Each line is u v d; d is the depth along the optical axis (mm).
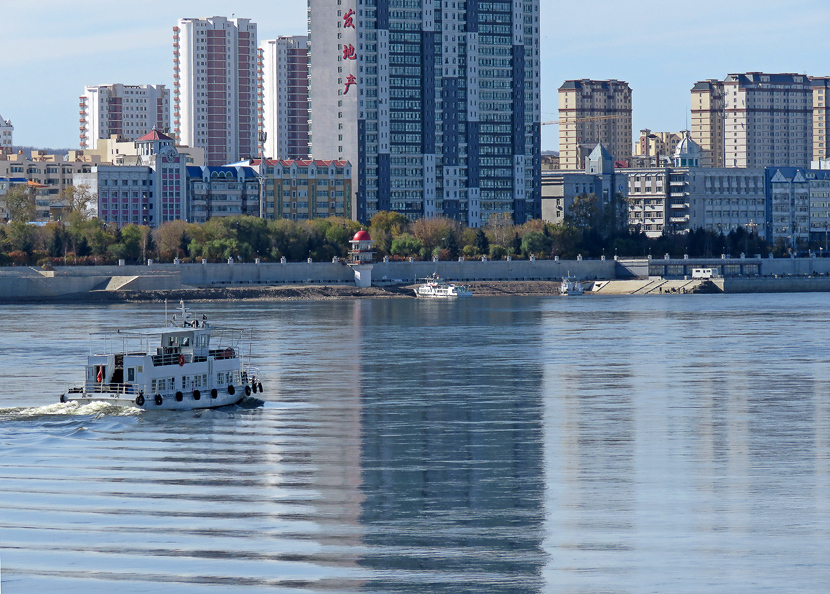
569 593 170125
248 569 181250
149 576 178125
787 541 194250
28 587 173250
